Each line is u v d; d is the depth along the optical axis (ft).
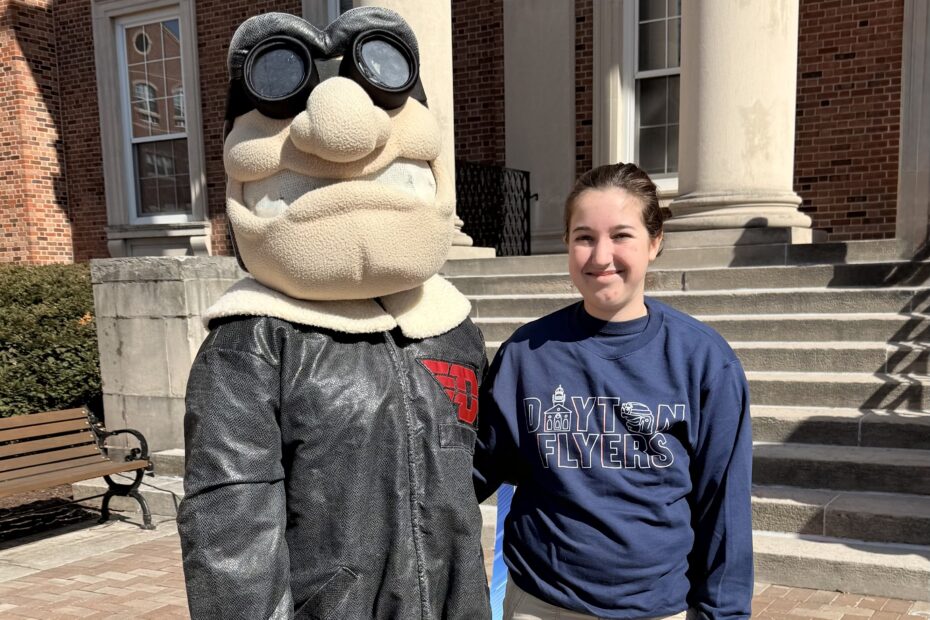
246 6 36.19
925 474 11.71
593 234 5.18
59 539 14.94
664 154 29.30
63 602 11.61
